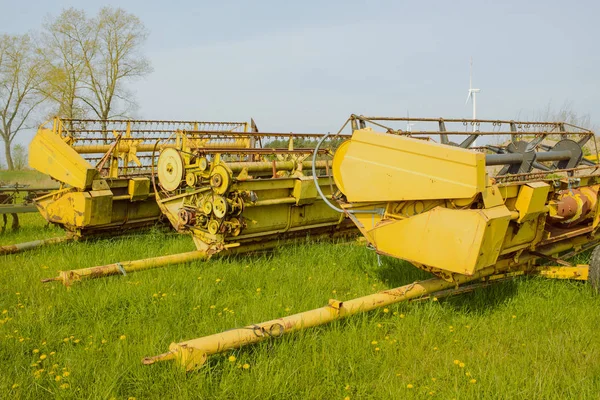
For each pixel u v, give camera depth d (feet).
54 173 33.32
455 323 19.48
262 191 28.71
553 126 29.71
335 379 15.20
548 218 24.54
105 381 14.48
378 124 21.56
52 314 19.60
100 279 23.76
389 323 19.08
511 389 14.52
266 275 25.29
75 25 126.93
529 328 19.06
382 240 20.20
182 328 18.76
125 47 129.80
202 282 23.40
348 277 25.21
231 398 14.15
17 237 37.32
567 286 23.39
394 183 19.30
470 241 17.48
